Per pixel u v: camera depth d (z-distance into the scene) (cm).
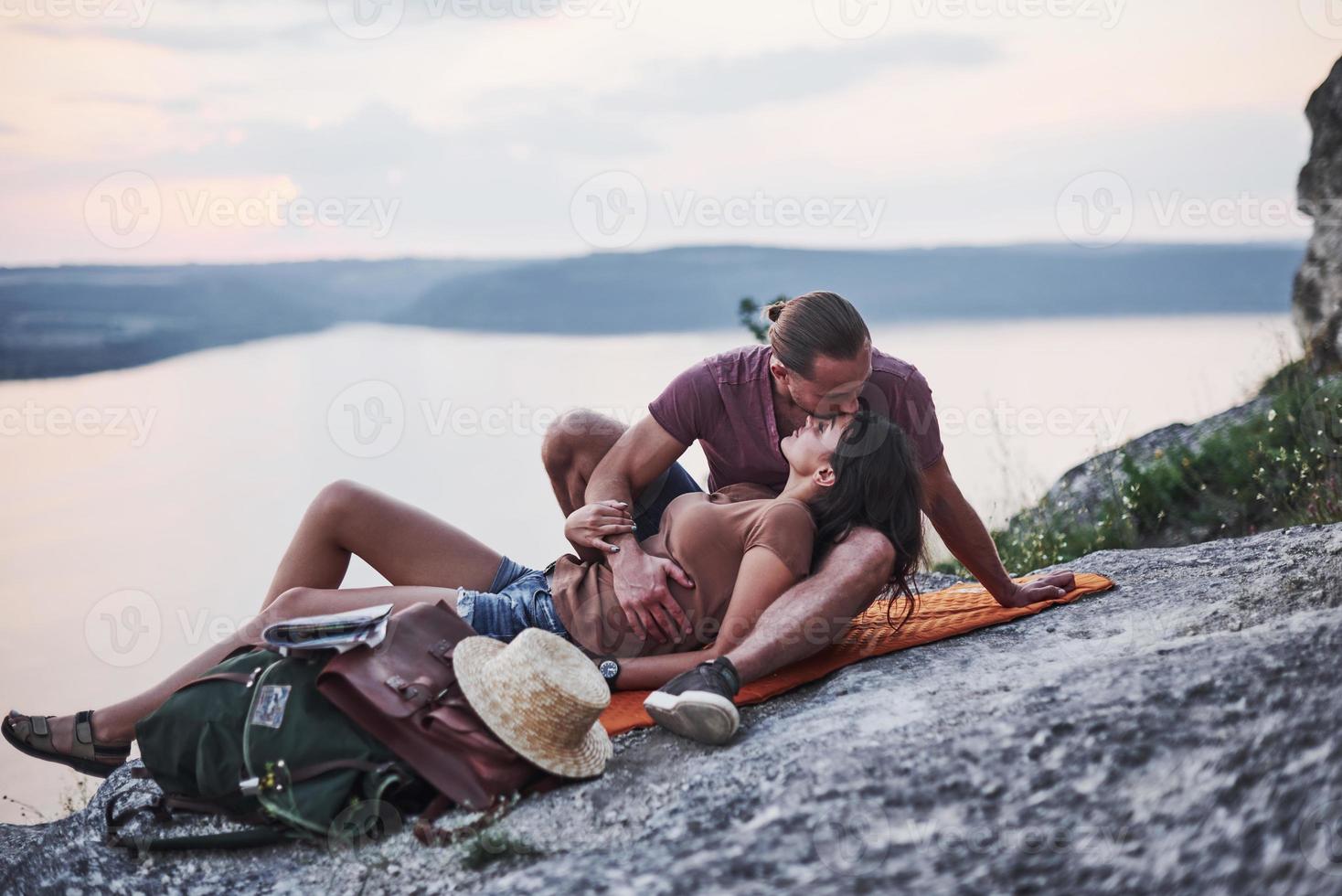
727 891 192
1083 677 248
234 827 264
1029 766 211
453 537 332
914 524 319
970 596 380
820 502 315
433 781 253
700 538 315
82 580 952
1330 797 180
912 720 251
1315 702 207
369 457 1439
